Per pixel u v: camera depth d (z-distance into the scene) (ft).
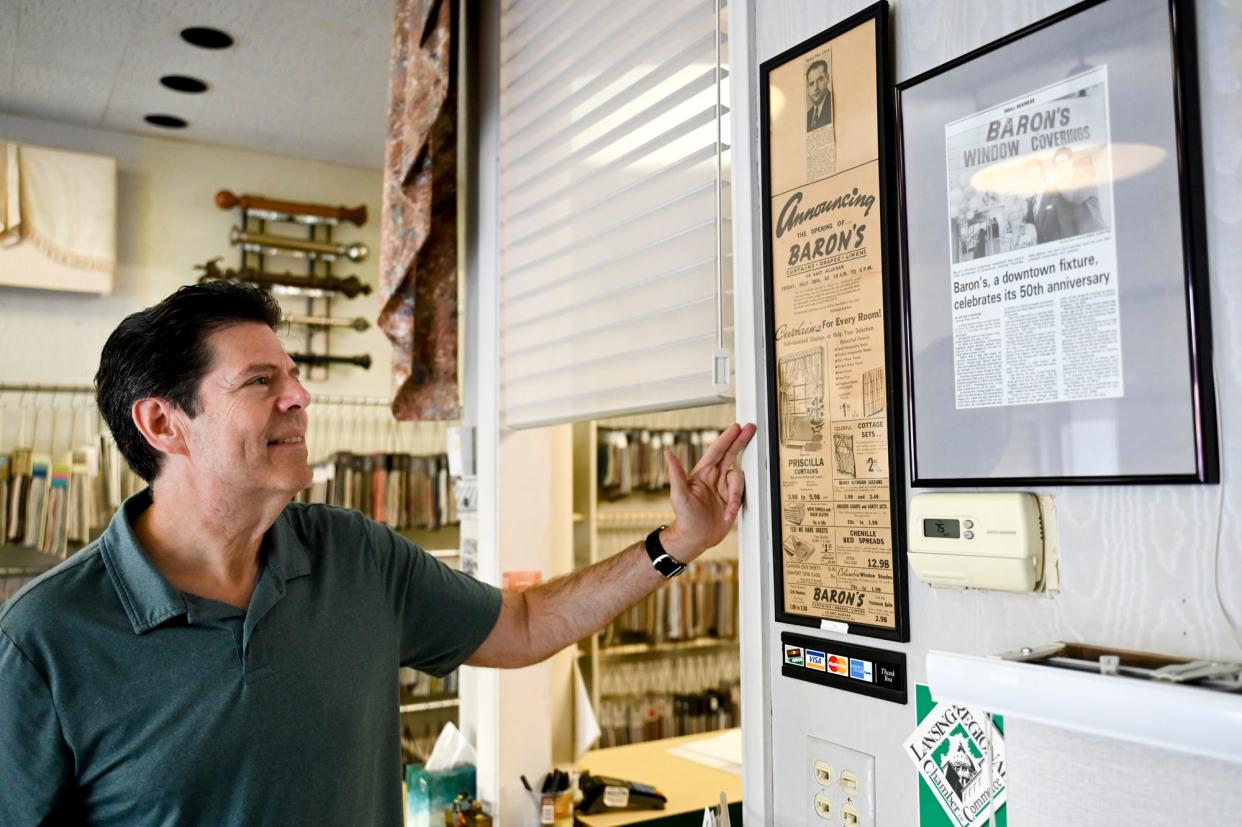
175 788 3.87
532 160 6.74
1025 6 3.24
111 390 4.11
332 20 9.73
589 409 5.96
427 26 6.98
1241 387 2.61
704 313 4.89
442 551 13.88
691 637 13.65
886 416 3.73
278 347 4.26
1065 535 3.06
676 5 5.18
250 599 4.25
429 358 7.65
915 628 3.61
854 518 3.87
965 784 3.39
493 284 7.27
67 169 12.02
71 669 3.79
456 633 5.07
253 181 13.74
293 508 4.77
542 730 7.31
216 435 4.01
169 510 4.17
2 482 11.46
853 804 3.86
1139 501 2.85
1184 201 2.70
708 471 4.72
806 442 4.11
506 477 7.18
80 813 3.95
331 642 4.41
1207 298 2.68
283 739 4.11
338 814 4.29
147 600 3.92
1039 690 2.56
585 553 11.96
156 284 12.97
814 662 4.05
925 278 3.50
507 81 7.13
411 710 13.56
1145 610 2.83
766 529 4.39
